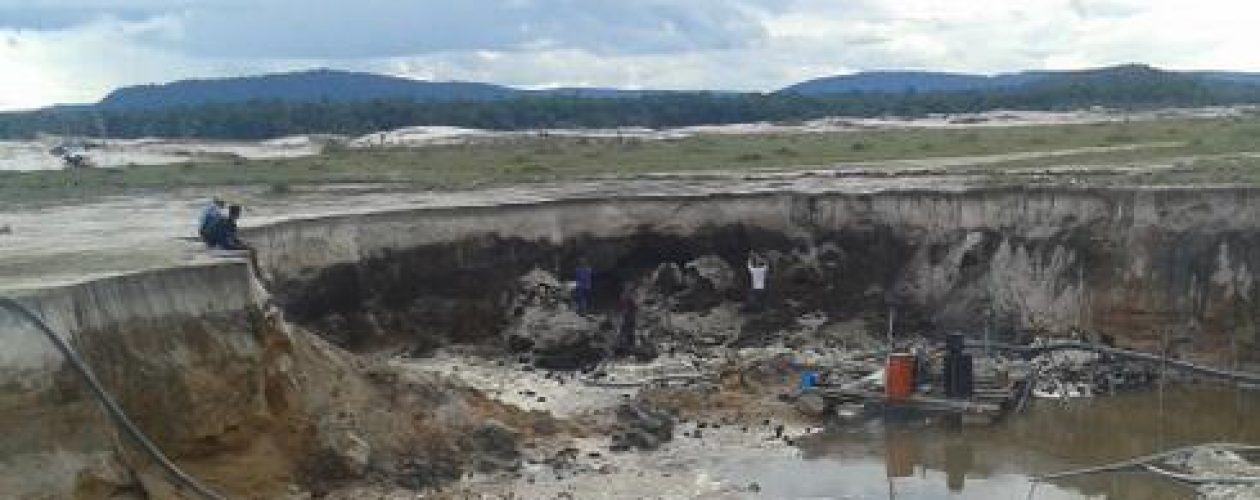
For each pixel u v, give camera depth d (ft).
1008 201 123.34
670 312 124.57
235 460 71.10
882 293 125.39
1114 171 140.36
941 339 119.44
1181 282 113.39
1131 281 115.34
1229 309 110.93
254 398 73.05
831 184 138.92
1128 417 96.99
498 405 90.38
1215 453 83.25
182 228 105.19
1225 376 103.86
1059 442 90.27
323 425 76.43
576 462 82.58
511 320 119.55
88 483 59.31
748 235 128.88
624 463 83.15
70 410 59.98
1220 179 123.13
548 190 145.28
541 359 111.45
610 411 95.09
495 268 121.49
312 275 108.78
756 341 121.29
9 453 57.11
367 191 150.41
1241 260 111.24
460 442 82.12
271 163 207.51
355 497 73.67
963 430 93.04
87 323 65.05
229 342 73.00
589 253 126.52
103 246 89.04
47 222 114.73
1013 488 80.07
